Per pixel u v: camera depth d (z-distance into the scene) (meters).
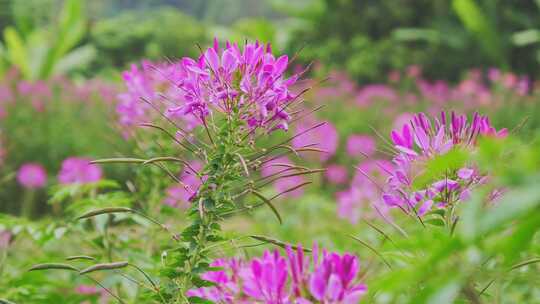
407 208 1.12
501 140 0.77
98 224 1.51
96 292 1.52
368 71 10.86
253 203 1.30
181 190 1.64
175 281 1.16
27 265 1.59
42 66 10.88
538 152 0.74
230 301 1.11
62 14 11.21
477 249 0.80
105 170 4.81
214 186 1.14
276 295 0.97
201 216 1.09
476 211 0.74
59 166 5.93
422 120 1.13
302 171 1.13
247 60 1.13
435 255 0.76
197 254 1.14
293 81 1.13
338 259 0.94
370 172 3.03
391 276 0.77
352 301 0.93
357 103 7.43
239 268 1.16
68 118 6.16
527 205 0.71
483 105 7.08
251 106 1.13
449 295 0.74
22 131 5.97
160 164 1.15
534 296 1.40
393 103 7.65
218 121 1.17
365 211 2.65
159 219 1.62
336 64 11.14
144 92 1.65
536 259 1.01
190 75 1.14
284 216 3.10
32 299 1.50
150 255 1.57
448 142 1.10
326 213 3.42
